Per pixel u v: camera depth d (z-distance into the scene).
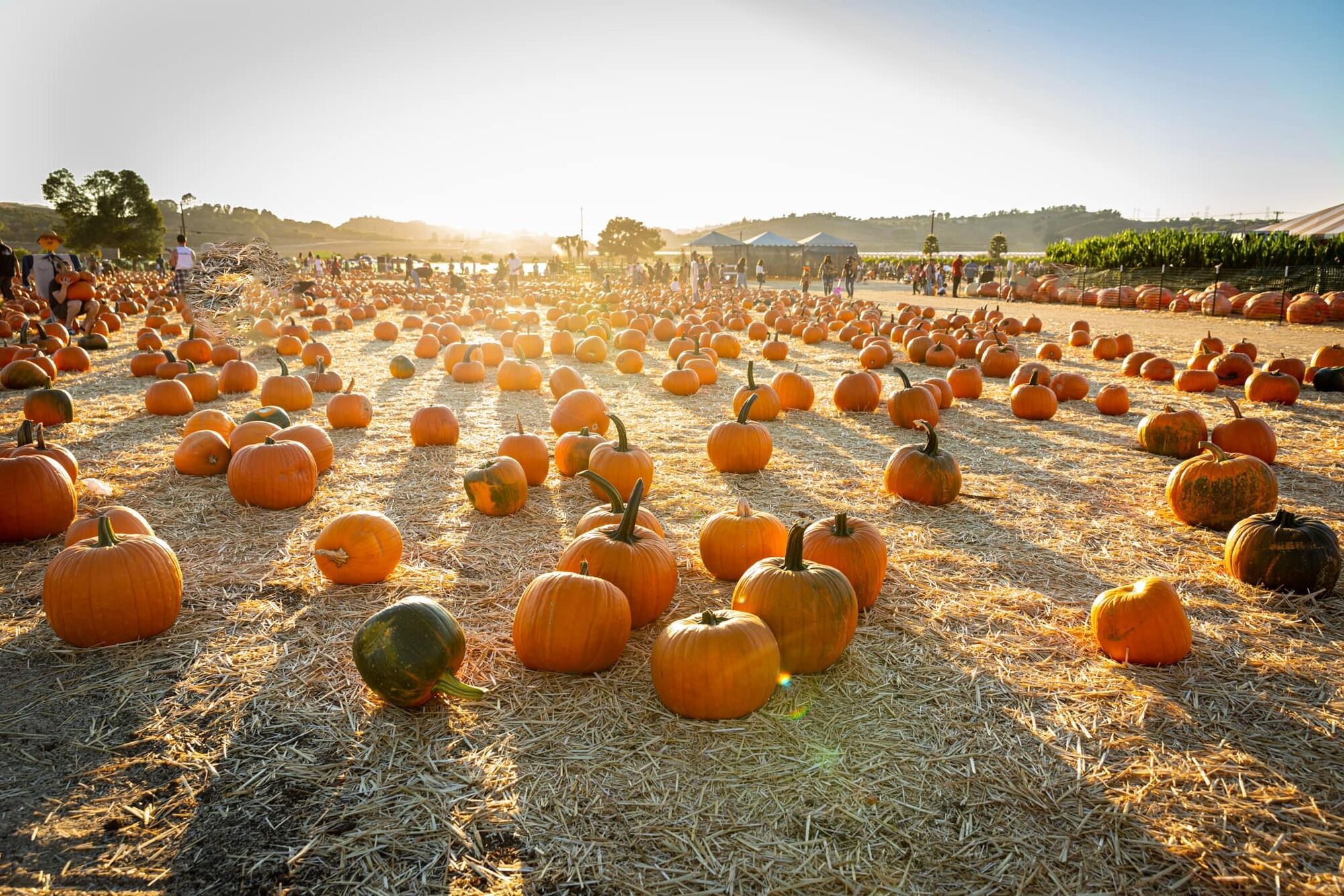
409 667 3.10
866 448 7.63
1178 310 25.42
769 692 3.22
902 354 14.45
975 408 9.59
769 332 18.52
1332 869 2.42
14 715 3.21
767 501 5.97
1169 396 10.21
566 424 7.51
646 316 18.83
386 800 2.73
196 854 2.50
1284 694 3.36
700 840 2.54
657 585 3.95
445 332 15.22
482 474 5.55
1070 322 22.52
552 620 3.43
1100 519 5.57
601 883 2.38
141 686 3.42
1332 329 19.66
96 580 3.65
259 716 3.20
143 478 6.35
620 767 2.89
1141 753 2.97
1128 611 3.59
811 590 3.46
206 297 18.92
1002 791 2.76
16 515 4.88
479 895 2.34
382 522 4.47
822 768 2.88
